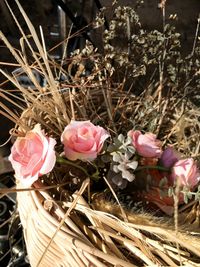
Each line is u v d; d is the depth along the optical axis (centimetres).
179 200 34
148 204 35
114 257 29
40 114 37
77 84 41
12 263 49
